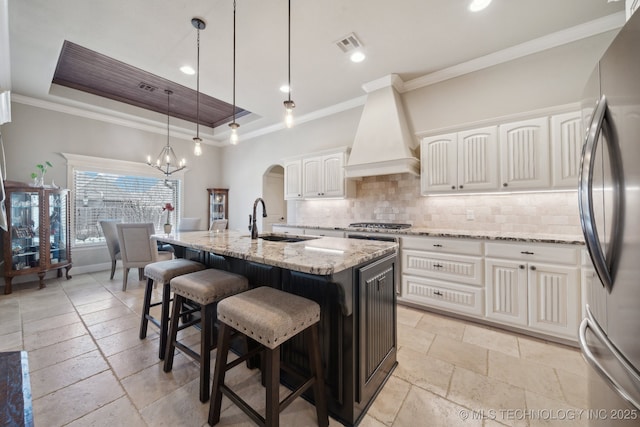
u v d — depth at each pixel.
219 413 1.35
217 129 5.78
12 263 3.34
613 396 0.90
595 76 1.05
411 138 3.41
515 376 1.74
